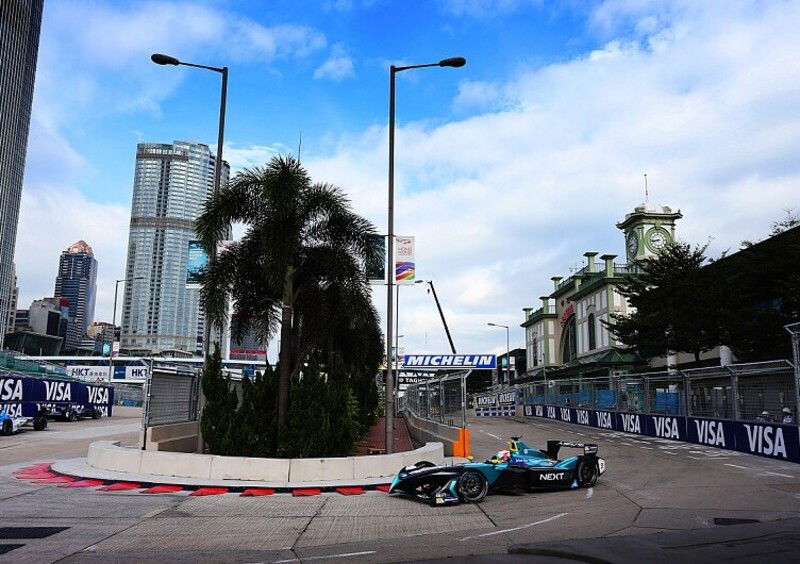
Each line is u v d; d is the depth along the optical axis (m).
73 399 40.16
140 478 13.68
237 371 20.75
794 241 26.91
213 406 16.34
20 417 29.92
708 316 31.84
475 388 110.12
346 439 17.31
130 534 8.67
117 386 74.50
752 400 19.14
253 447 16.03
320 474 14.00
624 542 7.57
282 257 16.47
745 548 7.11
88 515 10.06
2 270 152.88
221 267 18.12
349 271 18.16
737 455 18.89
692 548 7.16
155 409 16.55
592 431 30.22
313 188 17.66
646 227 62.78
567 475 12.91
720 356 38.75
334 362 30.81
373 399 34.97
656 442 23.81
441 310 69.75
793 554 6.78
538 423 37.16
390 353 17.61
